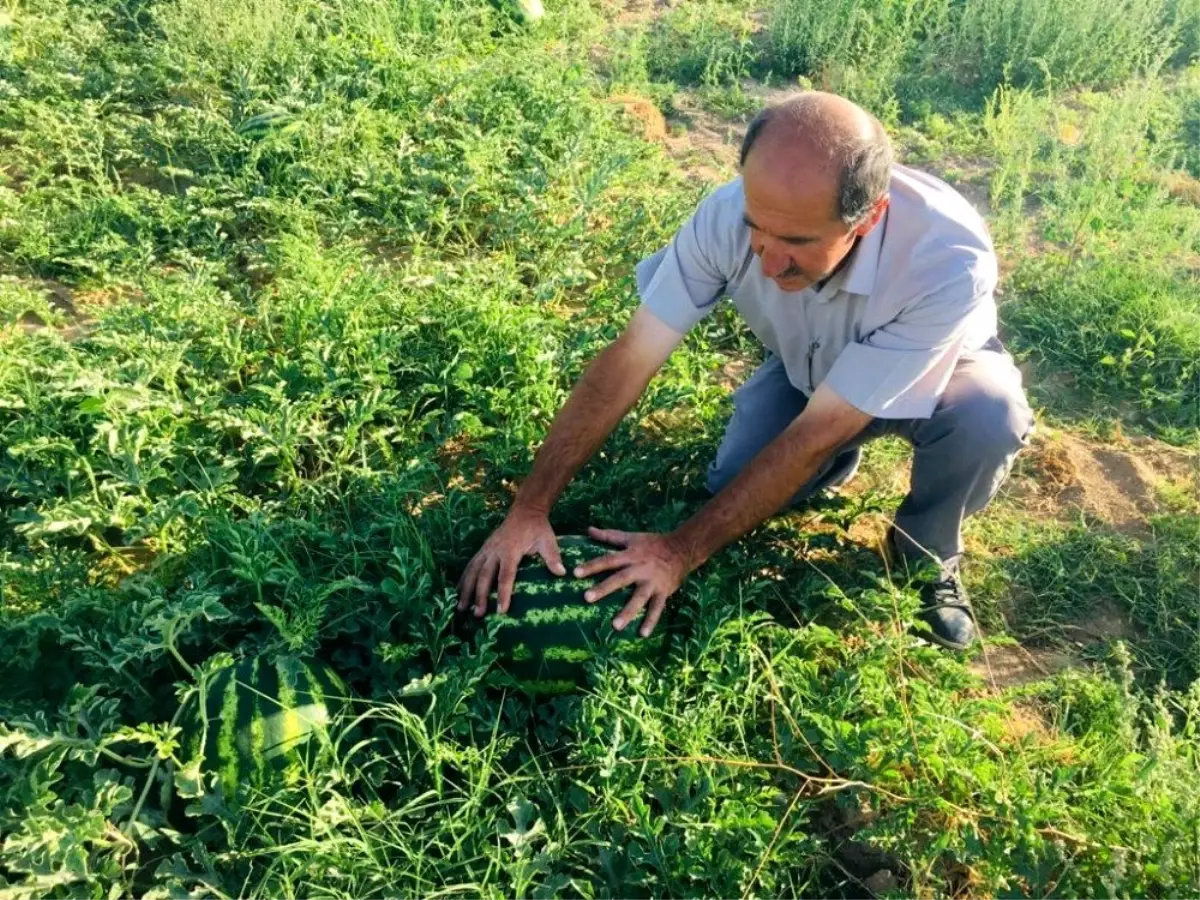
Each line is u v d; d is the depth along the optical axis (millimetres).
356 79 6234
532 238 5352
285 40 6527
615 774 2900
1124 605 3994
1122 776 2990
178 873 2645
